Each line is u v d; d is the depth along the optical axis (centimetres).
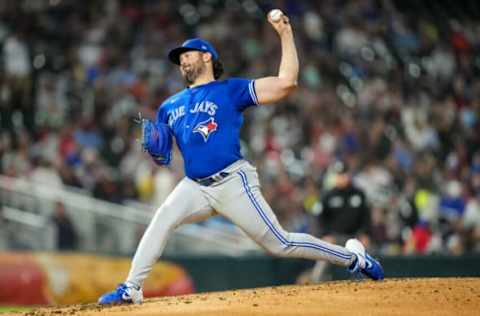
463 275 4200
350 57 7388
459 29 8312
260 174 5503
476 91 7769
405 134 6606
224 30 7162
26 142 5497
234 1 7638
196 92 2231
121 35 6781
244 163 2214
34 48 6431
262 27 7350
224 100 2198
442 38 8150
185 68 2253
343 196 3925
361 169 5659
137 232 4794
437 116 7006
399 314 1911
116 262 4253
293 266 4278
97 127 5941
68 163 5441
